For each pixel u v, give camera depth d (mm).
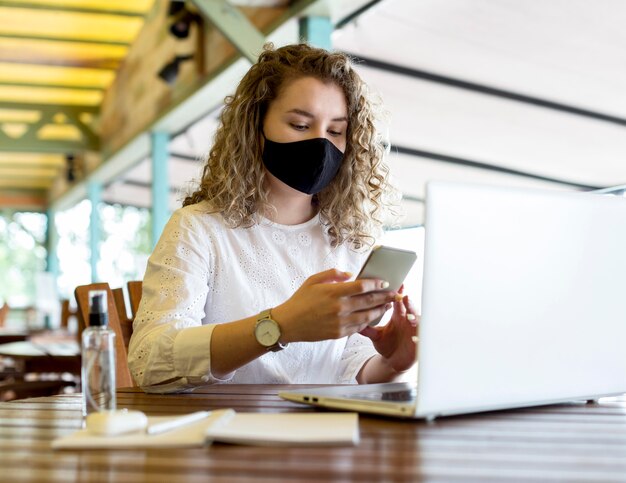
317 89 1687
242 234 1746
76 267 15266
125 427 1019
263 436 967
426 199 1053
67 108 10242
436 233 1060
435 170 6852
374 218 1934
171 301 1582
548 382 1204
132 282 2002
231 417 1104
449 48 4977
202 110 6984
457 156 6520
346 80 1752
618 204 1266
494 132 5965
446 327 1081
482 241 1100
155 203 7781
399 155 6605
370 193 1915
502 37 4695
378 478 804
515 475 819
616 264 1268
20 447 980
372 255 1247
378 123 1905
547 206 1170
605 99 5137
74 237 15336
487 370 1130
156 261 1647
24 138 10102
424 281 1057
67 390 3438
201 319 1663
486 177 6883
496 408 1161
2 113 10695
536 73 5016
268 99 1711
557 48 4672
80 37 8438
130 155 9328
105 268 16188
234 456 909
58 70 9312
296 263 1783
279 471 833
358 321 1323
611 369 1284
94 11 7824
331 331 1309
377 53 5230
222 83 6125
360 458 897
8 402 1417
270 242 1771
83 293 1786
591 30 4391
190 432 1011
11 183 14180
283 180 1711
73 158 11727
